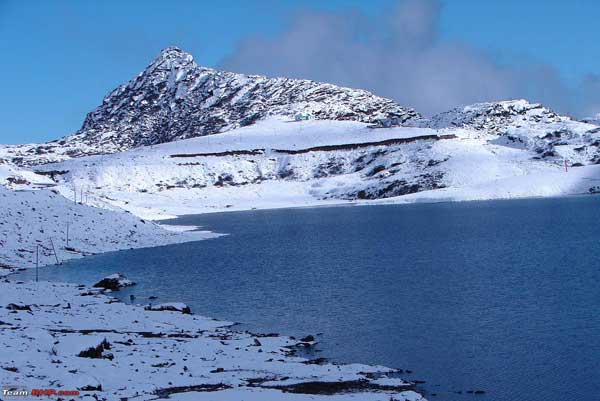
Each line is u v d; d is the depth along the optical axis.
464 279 55.09
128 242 96.56
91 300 48.72
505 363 31.48
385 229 113.50
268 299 49.88
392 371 30.66
